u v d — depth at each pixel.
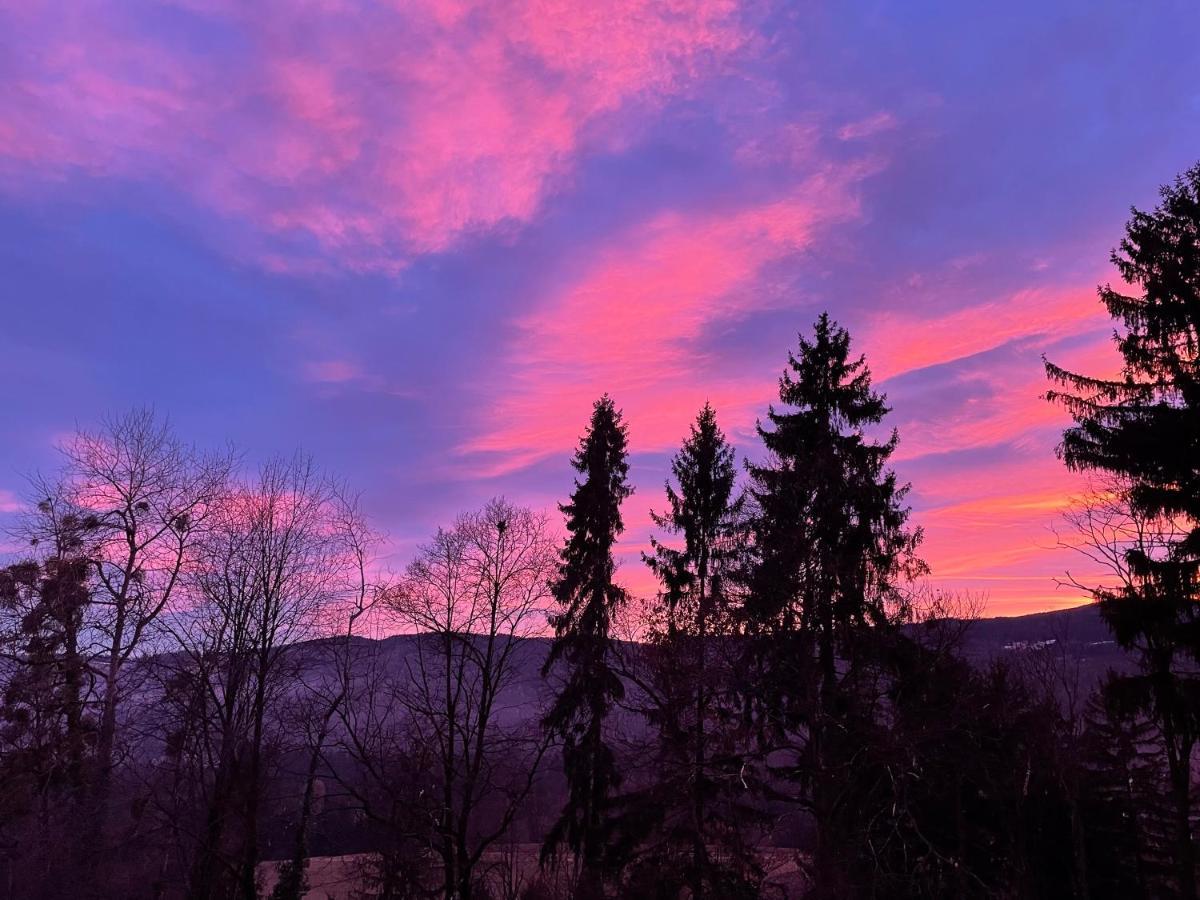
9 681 27.19
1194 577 18.98
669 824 22.69
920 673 21.22
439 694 24.31
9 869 23.47
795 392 28.44
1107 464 20.86
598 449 33.12
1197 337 20.73
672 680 21.39
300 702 23.38
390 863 23.27
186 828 21.38
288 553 24.67
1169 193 21.80
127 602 28.11
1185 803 19.69
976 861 24.97
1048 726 23.66
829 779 19.41
